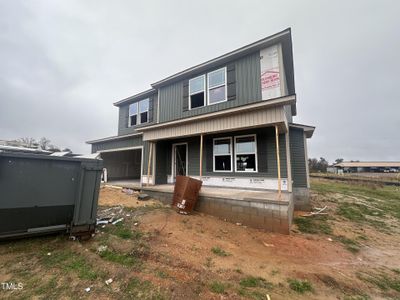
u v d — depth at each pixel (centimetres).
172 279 266
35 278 242
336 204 1022
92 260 295
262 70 771
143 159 1121
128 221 506
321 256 407
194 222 559
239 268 328
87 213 366
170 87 1077
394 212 893
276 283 289
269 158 755
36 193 316
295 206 866
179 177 707
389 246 495
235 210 595
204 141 933
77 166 362
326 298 262
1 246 310
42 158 322
